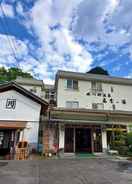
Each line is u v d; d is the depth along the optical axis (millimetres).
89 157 13297
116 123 16859
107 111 17078
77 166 9758
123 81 26078
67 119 15945
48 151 14305
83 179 7094
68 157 13180
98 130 16391
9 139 15055
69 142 15492
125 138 15594
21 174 7750
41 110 17328
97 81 25203
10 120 15227
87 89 24375
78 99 23531
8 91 16062
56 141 15172
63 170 8703
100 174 7969
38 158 12477
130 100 25703
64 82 23859
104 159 12453
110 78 26578
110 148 15992
